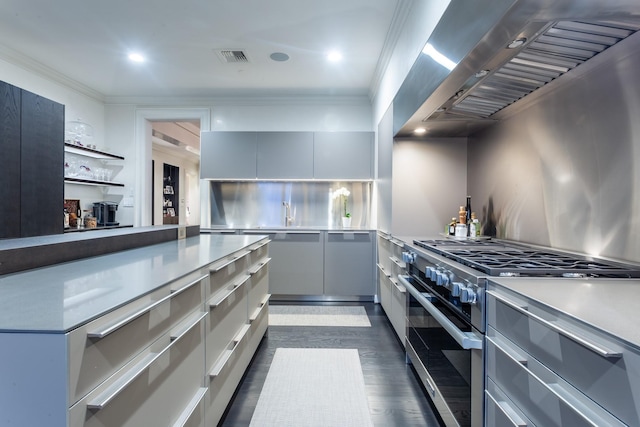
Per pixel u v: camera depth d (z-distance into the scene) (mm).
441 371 1494
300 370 2145
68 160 3771
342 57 3170
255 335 2279
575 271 1114
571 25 1039
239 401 1802
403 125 2365
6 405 642
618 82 1278
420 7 2098
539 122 1782
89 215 4066
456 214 2736
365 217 4238
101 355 729
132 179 4301
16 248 1184
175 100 4266
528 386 854
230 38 2855
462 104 1896
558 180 1636
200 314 1293
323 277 3742
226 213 4316
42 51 3115
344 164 3867
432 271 1525
